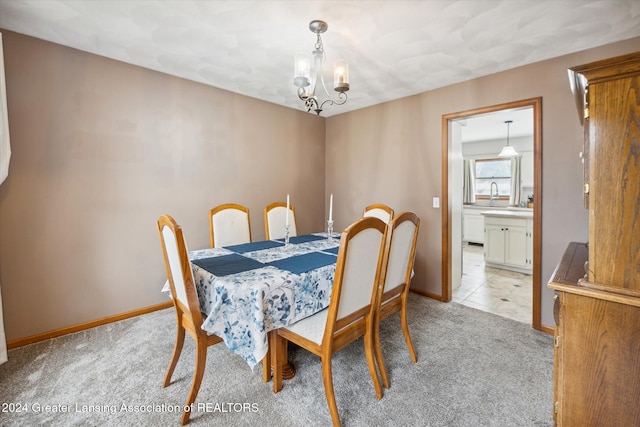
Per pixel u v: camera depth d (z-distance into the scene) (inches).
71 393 65.1
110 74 97.0
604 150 37.6
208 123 121.3
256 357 53.9
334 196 166.4
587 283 39.6
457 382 69.4
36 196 85.8
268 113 142.5
